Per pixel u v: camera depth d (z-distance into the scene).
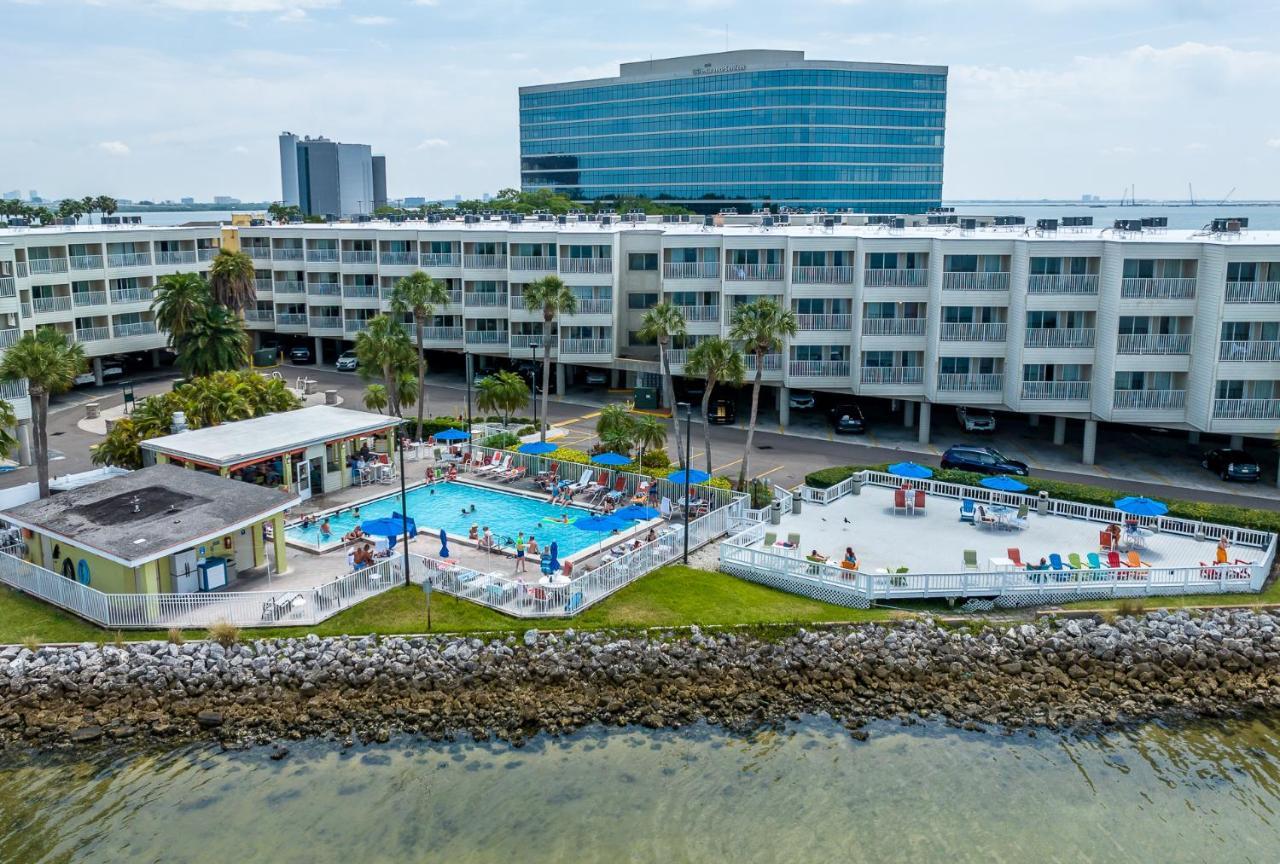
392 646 38.16
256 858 28.28
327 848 28.67
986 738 34.59
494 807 30.56
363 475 57.66
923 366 66.94
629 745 33.88
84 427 71.31
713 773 32.41
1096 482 58.47
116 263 85.75
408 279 67.31
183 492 45.06
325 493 55.84
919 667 38.09
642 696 36.44
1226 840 29.48
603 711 35.62
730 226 85.00
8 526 47.41
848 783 31.98
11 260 64.94
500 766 32.66
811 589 42.81
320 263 92.44
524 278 80.69
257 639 38.50
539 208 168.12
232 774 32.25
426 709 35.47
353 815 30.19
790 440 68.19
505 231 81.62
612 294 78.56
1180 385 60.66
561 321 79.44
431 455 64.00
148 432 56.00
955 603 42.09
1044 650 39.06
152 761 32.97
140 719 35.12
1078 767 33.03
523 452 56.62
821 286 69.06
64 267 81.62
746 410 76.31
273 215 123.00
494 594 41.22
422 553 46.50
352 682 36.72
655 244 80.38
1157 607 41.22
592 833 29.38
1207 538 47.00
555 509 53.50
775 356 69.69
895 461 62.78
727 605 41.62
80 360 55.12
